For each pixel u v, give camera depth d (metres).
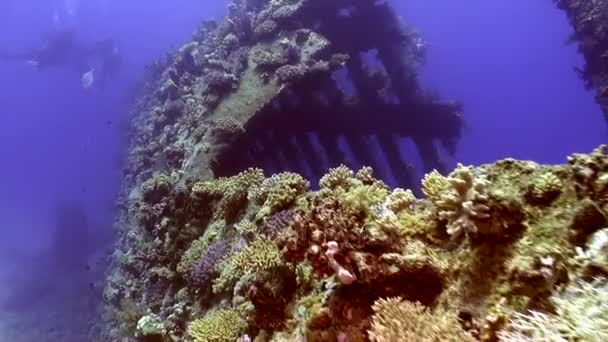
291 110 16.25
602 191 4.09
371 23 21.33
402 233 5.34
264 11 20.03
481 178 4.81
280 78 15.97
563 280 3.90
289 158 16.88
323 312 5.16
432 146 21.47
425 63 25.25
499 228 4.52
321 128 17.70
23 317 26.28
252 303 6.72
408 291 4.89
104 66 52.12
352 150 19.38
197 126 16.09
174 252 11.37
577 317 3.34
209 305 8.55
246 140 15.20
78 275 30.28
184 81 20.31
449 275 4.75
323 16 20.39
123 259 14.48
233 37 19.95
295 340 5.48
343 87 20.78
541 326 3.46
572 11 18.50
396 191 6.19
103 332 17.28
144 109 28.05
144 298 11.38
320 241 5.10
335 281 5.35
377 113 20.03
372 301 4.95
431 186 5.46
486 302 4.29
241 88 16.59
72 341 21.47
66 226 37.94
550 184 4.55
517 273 4.19
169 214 12.78
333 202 5.65
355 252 5.03
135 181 20.00
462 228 4.75
